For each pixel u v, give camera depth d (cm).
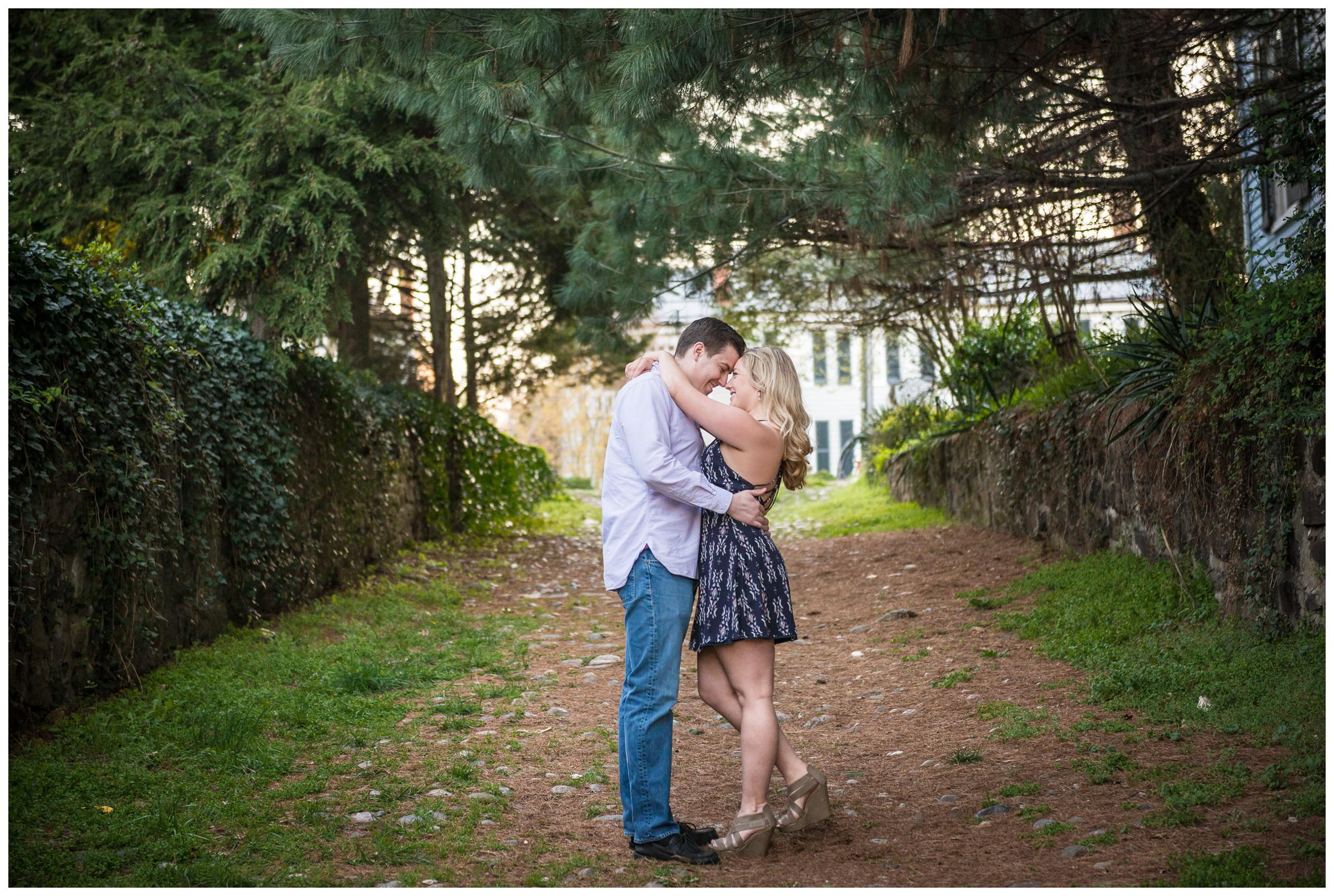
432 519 1169
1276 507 439
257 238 807
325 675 535
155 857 291
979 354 1188
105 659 479
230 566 634
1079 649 505
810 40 519
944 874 273
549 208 1354
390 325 1678
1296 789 301
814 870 286
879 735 425
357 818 331
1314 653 395
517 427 3241
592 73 520
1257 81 662
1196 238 809
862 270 1113
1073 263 941
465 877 282
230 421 631
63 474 451
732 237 811
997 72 560
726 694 326
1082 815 304
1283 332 421
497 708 486
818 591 832
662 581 310
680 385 318
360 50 519
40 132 859
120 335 501
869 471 1895
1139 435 591
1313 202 723
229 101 877
